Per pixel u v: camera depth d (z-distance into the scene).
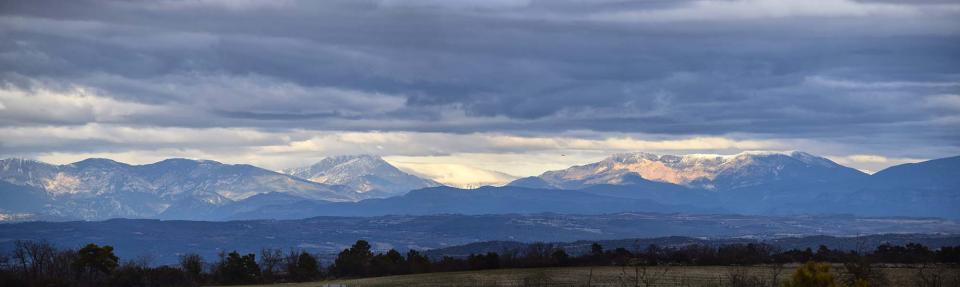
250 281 197.75
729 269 162.62
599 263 193.62
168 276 199.00
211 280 198.00
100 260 197.12
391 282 165.00
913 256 168.25
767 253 189.75
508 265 197.62
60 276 194.50
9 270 192.50
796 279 74.25
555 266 194.12
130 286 193.75
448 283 157.62
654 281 142.88
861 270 109.75
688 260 187.62
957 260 164.50
